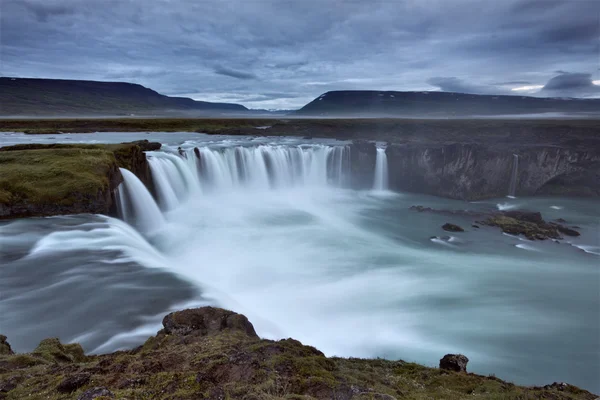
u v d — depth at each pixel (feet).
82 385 24.06
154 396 22.30
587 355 50.39
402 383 31.76
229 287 68.33
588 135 185.37
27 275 51.85
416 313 60.90
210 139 214.48
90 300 46.88
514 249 92.94
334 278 74.23
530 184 153.58
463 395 29.84
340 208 130.62
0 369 27.89
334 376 27.84
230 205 123.34
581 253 90.48
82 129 258.57
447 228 108.06
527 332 55.77
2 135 211.82
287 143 193.36
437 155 147.74
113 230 70.95
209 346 31.32
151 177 107.14
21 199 72.54
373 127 258.98
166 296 49.62
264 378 25.38
